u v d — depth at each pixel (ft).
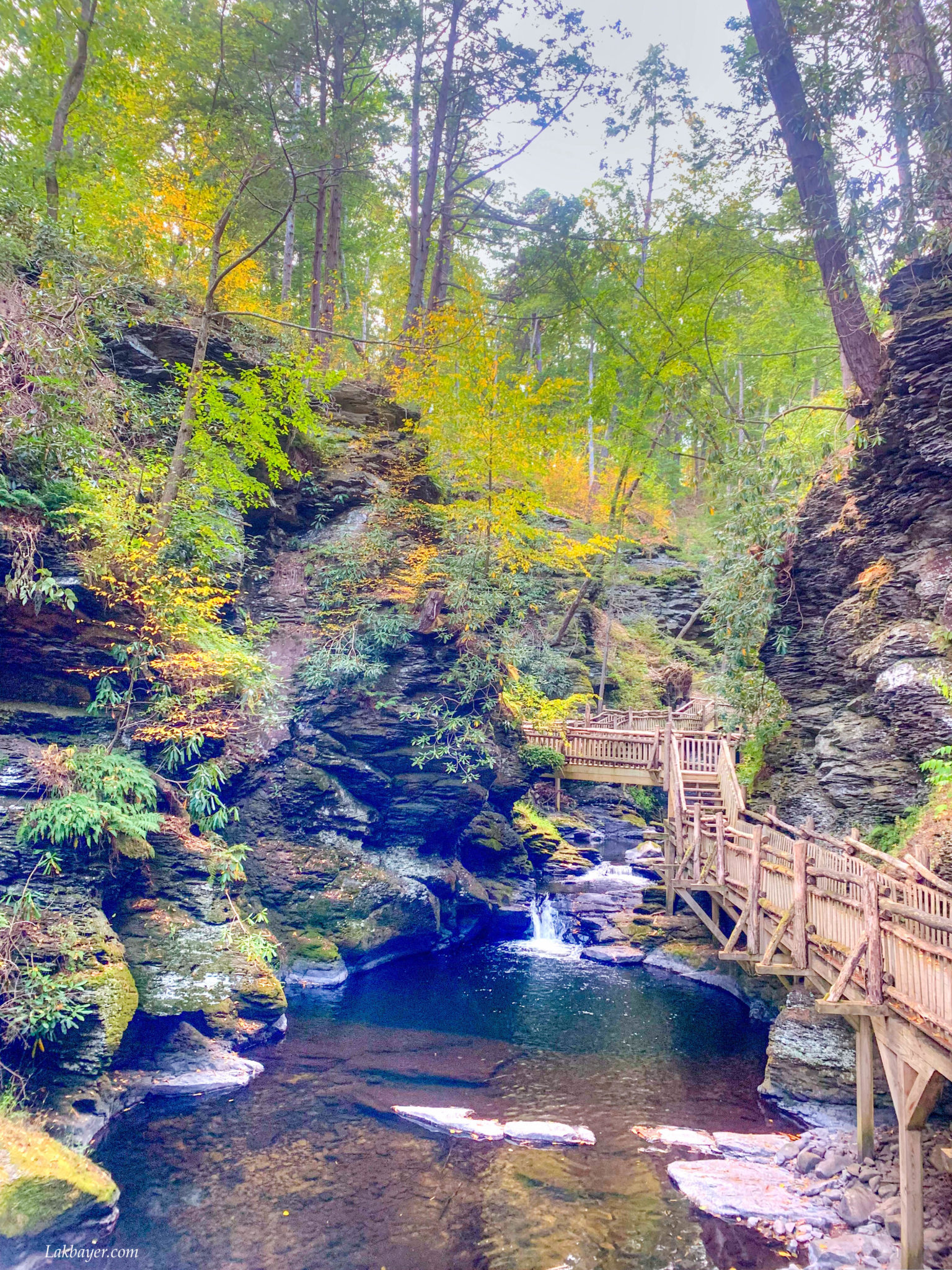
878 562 40.73
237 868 36.99
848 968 23.15
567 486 102.32
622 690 92.63
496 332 63.00
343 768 50.49
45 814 28.32
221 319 56.75
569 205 71.61
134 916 32.78
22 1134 21.98
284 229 88.53
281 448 55.77
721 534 50.42
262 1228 21.88
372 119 73.15
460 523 60.95
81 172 55.42
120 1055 29.71
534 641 90.02
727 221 64.54
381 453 64.44
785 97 38.75
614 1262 20.98
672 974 49.85
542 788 81.25
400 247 104.22
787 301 71.92
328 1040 36.01
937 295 37.40
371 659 51.60
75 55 56.13
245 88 62.80
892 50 33.22
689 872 49.93
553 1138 27.99
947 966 18.98
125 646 36.35
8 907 26.78
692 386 70.03
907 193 34.71
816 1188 24.79
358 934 47.03
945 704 33.55
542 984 46.96
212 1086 30.35
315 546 57.21
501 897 60.59
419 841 53.01
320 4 69.36
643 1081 33.76
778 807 43.55
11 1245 18.94
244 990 34.53
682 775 55.88
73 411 34.96
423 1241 21.61
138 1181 23.82
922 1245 20.15
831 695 43.11
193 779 37.65
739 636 48.39
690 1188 24.76
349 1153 26.21
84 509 34.27
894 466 39.63
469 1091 31.78
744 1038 39.32
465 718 52.80
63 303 34.55
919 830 31.04
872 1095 25.71
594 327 84.94
